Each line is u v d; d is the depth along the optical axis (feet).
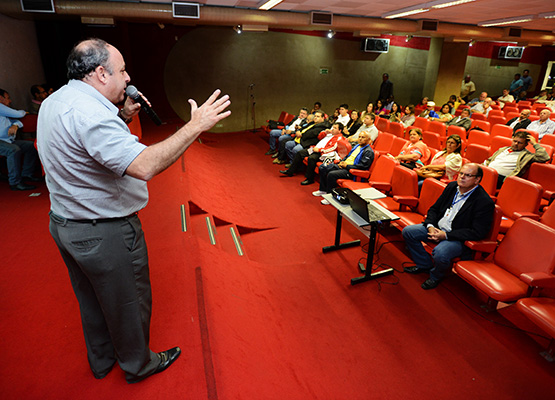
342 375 6.79
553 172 12.27
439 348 7.55
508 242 8.46
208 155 23.21
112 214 4.01
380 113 31.37
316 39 33.86
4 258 8.71
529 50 47.14
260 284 9.68
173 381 5.39
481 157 15.89
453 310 8.76
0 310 6.86
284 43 32.71
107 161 3.45
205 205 13.66
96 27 24.53
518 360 7.22
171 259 8.68
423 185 11.49
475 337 7.86
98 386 5.25
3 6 17.31
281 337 7.70
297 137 21.56
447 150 13.53
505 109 31.86
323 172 16.79
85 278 4.56
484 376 6.83
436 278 9.56
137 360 4.93
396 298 9.25
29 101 19.86
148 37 28.32
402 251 11.76
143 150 3.47
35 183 14.17
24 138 15.78
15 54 18.76
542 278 7.08
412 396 6.38
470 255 9.31
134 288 4.42
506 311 8.69
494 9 22.36
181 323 6.57
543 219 10.17
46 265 8.43
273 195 17.33
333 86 36.06
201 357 5.87
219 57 30.86
